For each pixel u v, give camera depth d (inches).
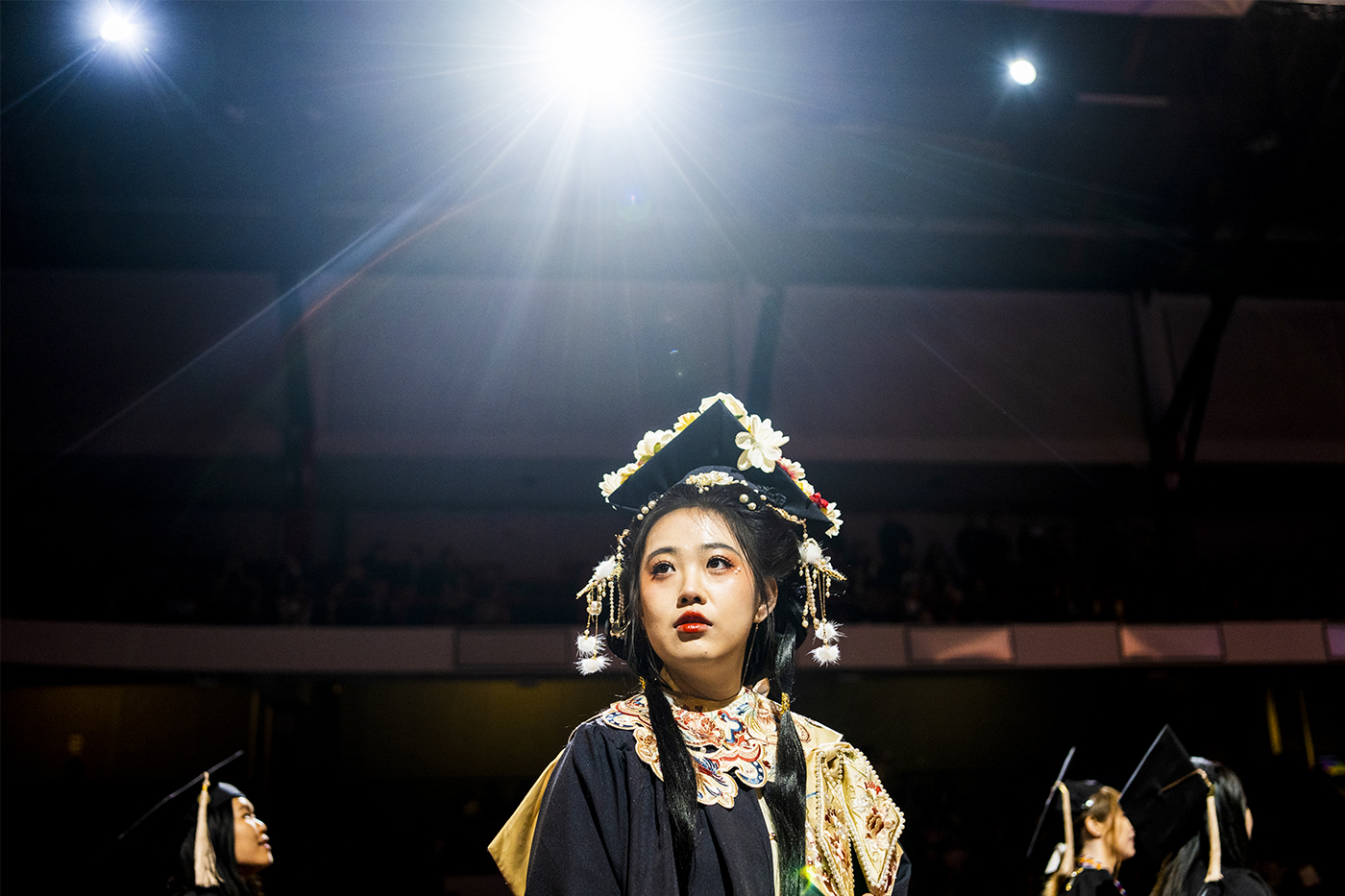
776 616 63.3
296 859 520.4
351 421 629.9
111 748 619.5
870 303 650.2
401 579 570.9
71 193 542.3
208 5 433.7
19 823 500.4
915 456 652.7
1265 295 569.9
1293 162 522.9
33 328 595.8
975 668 534.3
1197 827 131.3
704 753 55.2
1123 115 517.7
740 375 635.5
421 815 584.1
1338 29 481.7
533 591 604.7
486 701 673.6
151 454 605.9
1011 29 476.1
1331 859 500.1
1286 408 662.5
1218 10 471.2
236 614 503.5
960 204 579.8
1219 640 549.0
